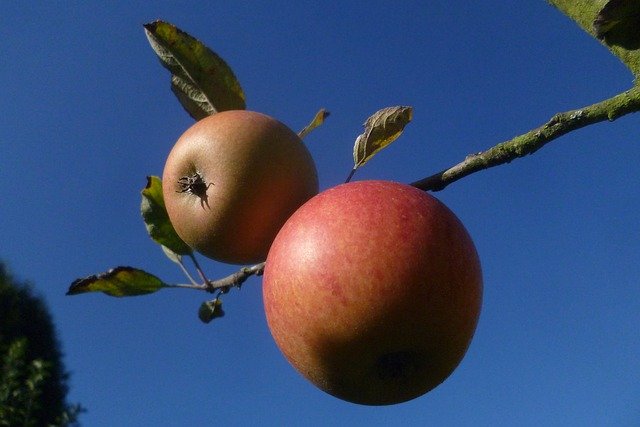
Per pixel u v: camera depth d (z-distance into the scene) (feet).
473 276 0.95
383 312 0.91
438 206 0.98
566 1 0.92
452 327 0.94
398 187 0.99
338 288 0.91
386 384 1.01
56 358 6.84
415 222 0.94
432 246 0.93
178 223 1.14
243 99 1.24
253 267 1.26
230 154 1.08
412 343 0.94
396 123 1.16
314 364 0.99
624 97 0.89
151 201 1.31
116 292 1.30
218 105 1.24
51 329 7.03
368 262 0.91
